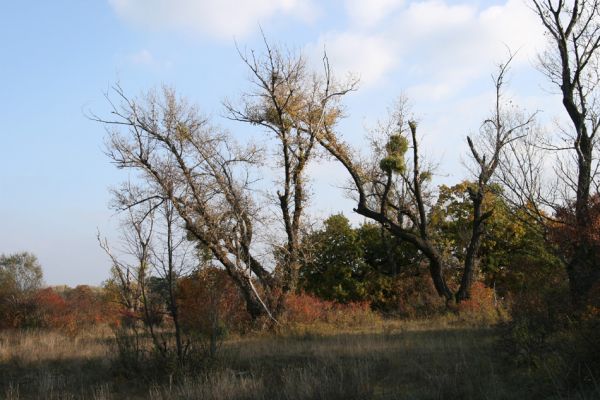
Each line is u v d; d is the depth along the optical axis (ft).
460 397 35.91
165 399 40.65
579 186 51.60
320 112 90.12
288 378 40.14
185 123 77.00
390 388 40.47
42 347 64.75
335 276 116.67
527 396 34.83
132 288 78.64
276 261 85.46
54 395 44.24
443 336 62.18
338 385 38.14
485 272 114.21
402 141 99.91
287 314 83.61
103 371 50.93
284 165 86.94
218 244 77.25
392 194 122.01
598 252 44.60
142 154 71.72
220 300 73.31
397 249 122.01
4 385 48.11
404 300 109.09
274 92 85.15
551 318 43.47
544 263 76.79
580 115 54.65
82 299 104.53
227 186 79.00
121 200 69.10
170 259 48.80
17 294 102.37
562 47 57.41
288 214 86.89
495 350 45.62
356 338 63.72
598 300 40.09
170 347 49.44
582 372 34.14
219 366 46.88
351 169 101.91
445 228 123.65
